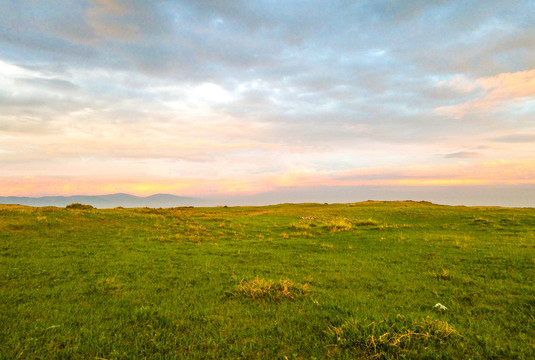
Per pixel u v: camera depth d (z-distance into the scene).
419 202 62.09
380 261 12.19
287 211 50.06
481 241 16.62
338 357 4.27
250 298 7.14
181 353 4.46
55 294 7.29
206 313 6.16
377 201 66.81
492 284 8.32
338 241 18.52
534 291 7.53
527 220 25.78
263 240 18.91
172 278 9.23
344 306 6.54
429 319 5.36
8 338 4.78
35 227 17.45
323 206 62.12
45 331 5.08
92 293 7.50
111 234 17.89
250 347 4.61
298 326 5.43
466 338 4.75
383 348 4.39
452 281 8.80
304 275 9.75
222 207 65.06
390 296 7.39
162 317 5.81
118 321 5.62
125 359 4.27
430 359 4.16
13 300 6.78
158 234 19.31
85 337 4.93
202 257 12.83
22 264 10.27
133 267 10.53
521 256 11.88
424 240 17.41
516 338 4.85
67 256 11.95
